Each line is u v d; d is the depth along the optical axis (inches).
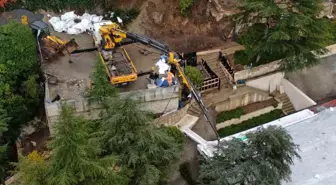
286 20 1314.0
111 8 1563.7
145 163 933.2
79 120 864.9
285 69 1427.2
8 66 1181.7
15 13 1446.9
